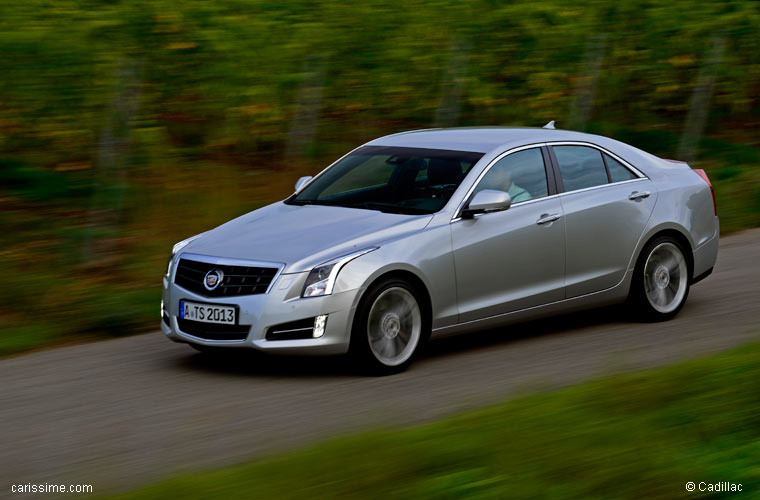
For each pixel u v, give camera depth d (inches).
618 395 349.1
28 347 513.3
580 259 514.9
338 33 901.8
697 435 305.9
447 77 958.4
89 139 796.6
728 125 1193.4
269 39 864.9
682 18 1100.5
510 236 485.7
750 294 609.3
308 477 271.9
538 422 318.7
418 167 504.4
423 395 413.7
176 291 462.6
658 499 256.1
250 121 874.1
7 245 680.4
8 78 763.4
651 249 542.3
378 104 934.4
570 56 1026.1
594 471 272.5
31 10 768.9
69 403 411.8
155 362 481.4
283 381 440.8
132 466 330.3
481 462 281.0
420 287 457.7
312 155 903.7
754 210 873.5
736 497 261.1
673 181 562.3
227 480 273.7
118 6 808.3
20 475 323.3
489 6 983.0
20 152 813.2
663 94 1115.3
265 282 438.0
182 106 860.6
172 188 803.4
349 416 384.5
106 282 624.4
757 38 1147.9
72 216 740.7
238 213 762.8
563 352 487.2
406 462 279.9
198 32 836.6
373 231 454.9
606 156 542.9
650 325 543.5
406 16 936.3
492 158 498.6
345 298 432.8
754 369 376.8
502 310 487.2
